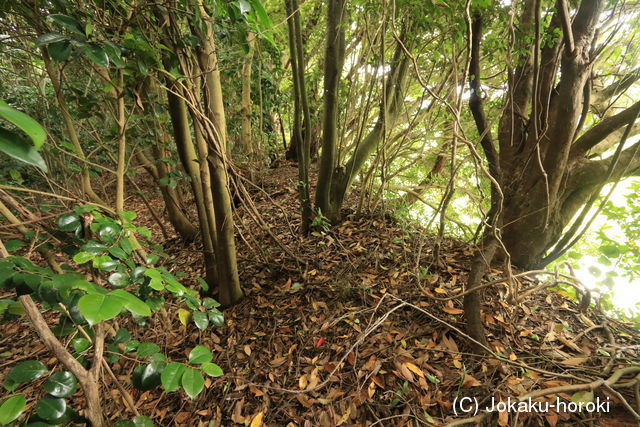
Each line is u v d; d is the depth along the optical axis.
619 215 2.22
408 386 1.35
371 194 2.90
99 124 2.50
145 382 0.69
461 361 1.42
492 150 2.00
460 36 1.68
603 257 1.45
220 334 1.98
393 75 2.52
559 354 1.38
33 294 0.62
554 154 1.71
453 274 1.96
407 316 1.74
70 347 0.89
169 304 2.27
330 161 2.69
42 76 2.00
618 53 2.26
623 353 1.35
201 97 1.91
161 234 4.09
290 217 3.43
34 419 0.59
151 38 1.40
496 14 1.66
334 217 2.97
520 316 1.62
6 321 0.67
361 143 2.96
